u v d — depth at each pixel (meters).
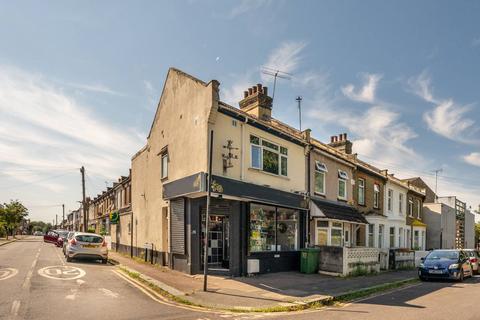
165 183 17.19
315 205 19.23
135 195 24.28
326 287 13.15
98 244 18.88
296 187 18.72
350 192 23.36
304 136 19.94
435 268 17.20
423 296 12.53
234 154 15.20
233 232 14.93
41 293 10.32
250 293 11.38
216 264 16.06
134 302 9.88
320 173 20.86
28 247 31.09
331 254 17.03
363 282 14.96
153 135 20.97
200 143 14.66
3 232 50.22
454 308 10.30
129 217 25.52
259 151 16.58
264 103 19.81
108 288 11.62
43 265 16.50
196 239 15.07
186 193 14.63
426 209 36.12
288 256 17.64
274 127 17.08
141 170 23.16
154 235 19.47
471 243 43.72
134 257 22.70
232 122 15.31
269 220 16.98
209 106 14.27
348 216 21.11
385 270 20.70
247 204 15.37
